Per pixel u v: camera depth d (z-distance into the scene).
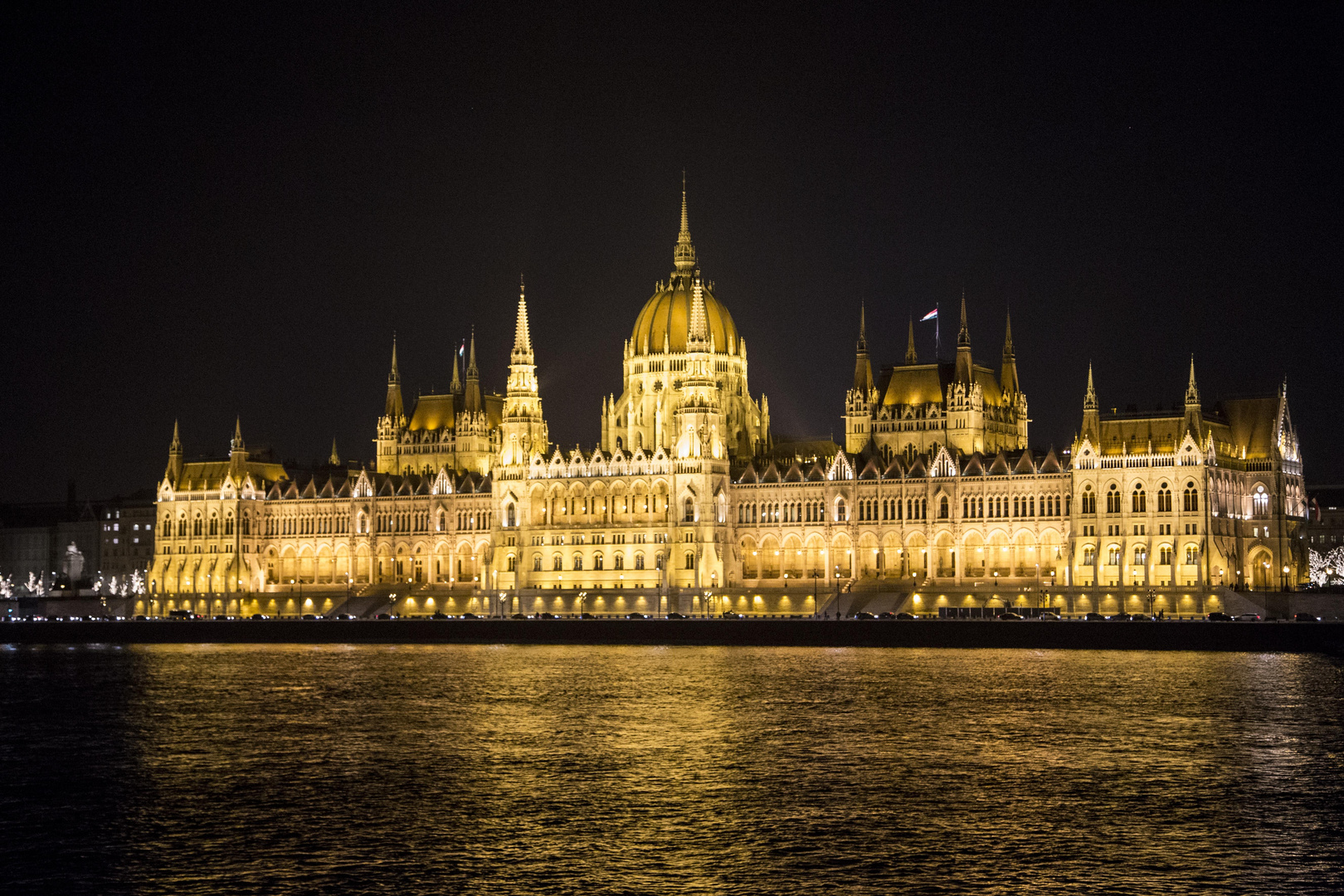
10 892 94.00
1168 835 104.75
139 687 192.62
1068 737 142.75
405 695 179.88
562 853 101.44
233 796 119.50
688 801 116.06
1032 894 92.06
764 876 95.94
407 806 115.12
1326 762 129.75
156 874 97.38
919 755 134.25
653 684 187.50
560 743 142.38
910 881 94.69
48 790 122.19
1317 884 93.81
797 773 126.56
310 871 97.75
